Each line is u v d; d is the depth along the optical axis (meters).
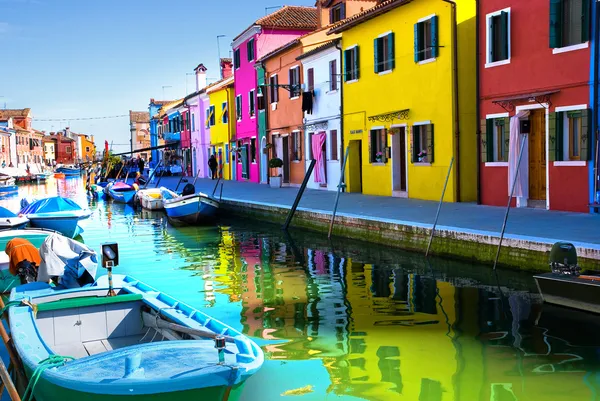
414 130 19.83
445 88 18.19
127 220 24.83
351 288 10.73
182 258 14.78
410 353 7.20
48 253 9.96
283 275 12.16
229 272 12.72
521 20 15.65
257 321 8.86
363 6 28.08
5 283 12.09
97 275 12.80
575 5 14.23
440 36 18.30
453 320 8.49
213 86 44.78
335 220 16.22
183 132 55.19
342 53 24.03
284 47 29.22
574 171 14.31
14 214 18.50
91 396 4.80
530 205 15.78
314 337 7.97
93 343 7.33
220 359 4.93
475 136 18.17
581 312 8.41
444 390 6.09
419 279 11.09
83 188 51.41
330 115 25.48
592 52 13.78
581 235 10.81
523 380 6.28
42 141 104.25
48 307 7.19
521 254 10.73
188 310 6.89
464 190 18.14
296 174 29.67
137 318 7.62
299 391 6.20
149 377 4.75
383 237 14.31
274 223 19.97
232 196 25.16
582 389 6.02
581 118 14.20
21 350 5.93
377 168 22.06
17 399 5.24
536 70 15.28
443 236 12.48
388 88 21.09
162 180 45.62
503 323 8.25
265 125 33.19
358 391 6.15
